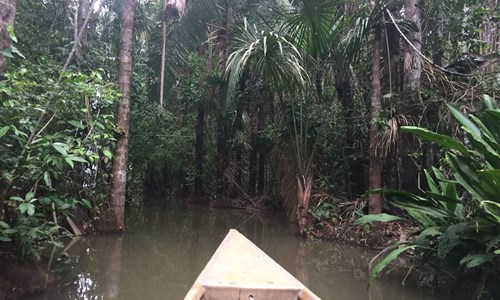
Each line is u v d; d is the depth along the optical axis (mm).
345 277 4977
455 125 6188
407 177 6770
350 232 7023
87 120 4488
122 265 5219
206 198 13461
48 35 7016
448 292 4289
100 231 7004
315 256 6117
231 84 7777
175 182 15883
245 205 12055
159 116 11203
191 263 5438
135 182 13648
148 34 10703
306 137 7715
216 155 13555
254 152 12414
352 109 8422
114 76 7996
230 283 2535
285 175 8125
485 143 3559
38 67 5074
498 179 3395
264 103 11477
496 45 8195
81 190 6723
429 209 4273
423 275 4902
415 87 6758
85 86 4055
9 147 3625
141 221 9133
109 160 7188
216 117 12781
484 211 3660
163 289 4277
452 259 4039
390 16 6484
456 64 7266
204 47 13273
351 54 7336
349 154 8391
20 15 6633
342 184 8398
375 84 6707
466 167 3852
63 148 3469
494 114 3711
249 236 7625
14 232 3588
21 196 3922
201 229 8336
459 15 7570
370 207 6711
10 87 3615
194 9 10594
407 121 6430
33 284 3902
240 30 8461
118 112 7133
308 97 7922
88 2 7391
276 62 7137
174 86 13031
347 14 7863
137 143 11320
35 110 3867
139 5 9586
